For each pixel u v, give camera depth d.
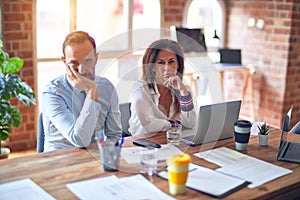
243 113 5.21
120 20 4.59
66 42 2.16
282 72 4.80
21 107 3.93
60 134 2.18
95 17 4.43
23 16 3.80
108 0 4.47
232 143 2.16
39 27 4.09
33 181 1.62
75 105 2.16
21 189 1.54
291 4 4.57
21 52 3.86
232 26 5.29
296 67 4.85
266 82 4.99
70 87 2.20
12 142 3.94
